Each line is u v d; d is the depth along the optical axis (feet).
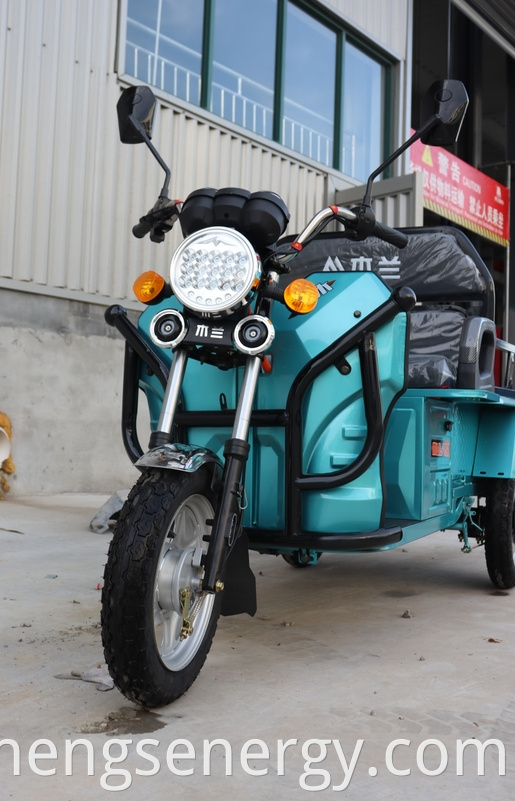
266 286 6.91
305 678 7.43
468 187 40.63
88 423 21.89
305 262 12.71
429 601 10.91
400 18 33.96
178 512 6.63
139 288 7.36
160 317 6.85
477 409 11.30
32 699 6.64
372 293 7.59
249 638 8.78
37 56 20.59
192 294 6.56
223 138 25.91
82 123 21.72
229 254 6.52
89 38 21.85
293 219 28.89
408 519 8.93
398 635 9.07
